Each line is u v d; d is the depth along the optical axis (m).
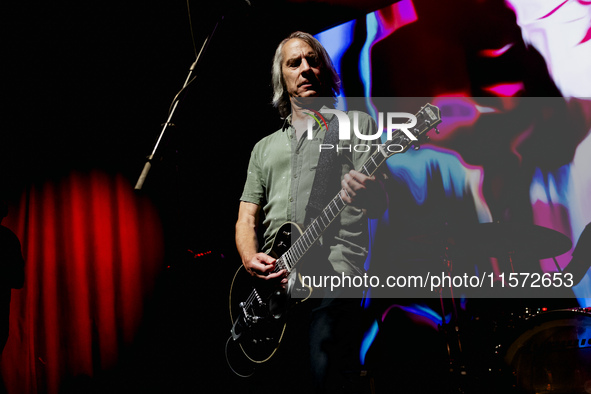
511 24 3.41
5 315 3.07
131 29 4.10
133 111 4.30
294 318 1.78
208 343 3.55
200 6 3.78
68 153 4.36
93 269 4.30
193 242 4.02
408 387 2.91
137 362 4.16
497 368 2.02
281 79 2.17
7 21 4.02
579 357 1.91
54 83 4.26
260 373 2.00
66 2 4.00
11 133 4.27
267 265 1.81
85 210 4.34
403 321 3.12
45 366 4.10
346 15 4.00
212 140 4.08
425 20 3.69
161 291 4.25
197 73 1.99
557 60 3.24
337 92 2.14
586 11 3.19
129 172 4.40
